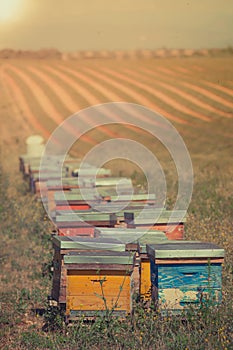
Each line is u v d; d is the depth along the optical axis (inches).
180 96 2706.7
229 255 523.5
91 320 393.7
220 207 764.0
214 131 1923.0
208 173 1114.7
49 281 544.7
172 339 364.5
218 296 389.4
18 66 4360.2
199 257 387.2
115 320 386.6
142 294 418.6
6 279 571.5
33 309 477.1
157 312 388.5
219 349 344.2
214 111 2188.7
